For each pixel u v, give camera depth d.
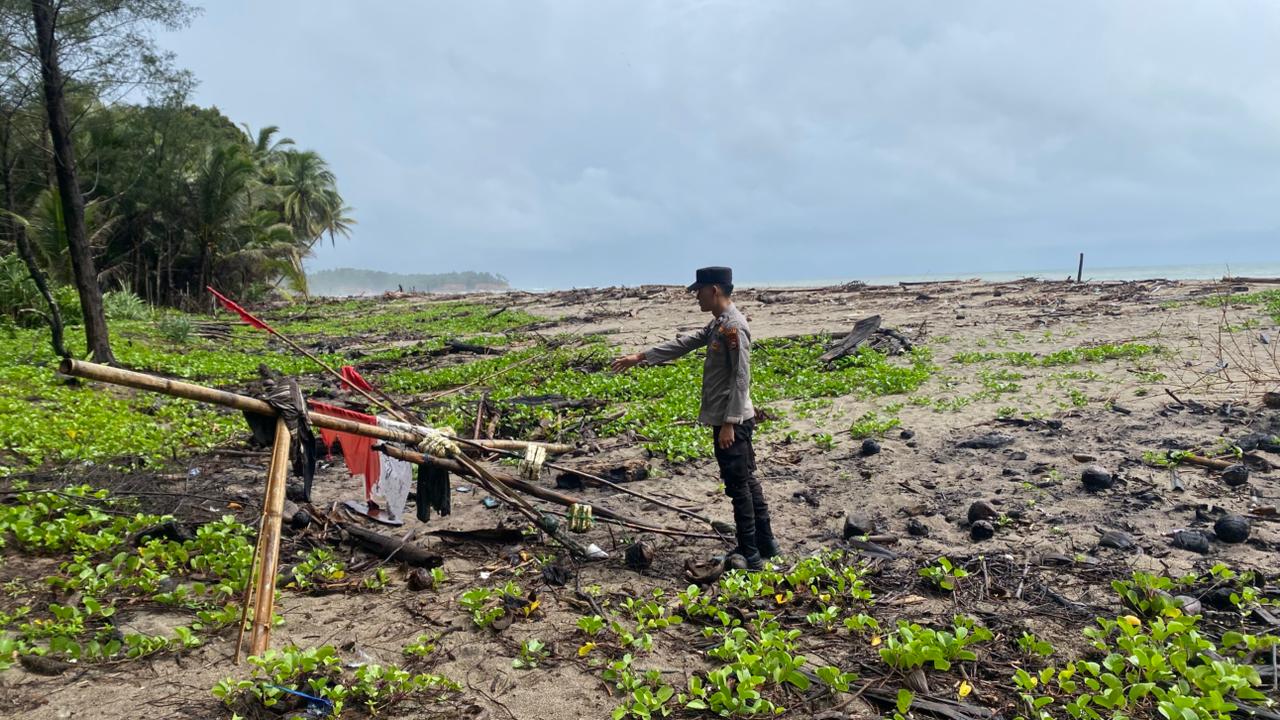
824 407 11.54
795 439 9.73
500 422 11.13
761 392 12.77
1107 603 4.93
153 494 6.87
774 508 7.26
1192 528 6.04
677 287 39.38
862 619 4.57
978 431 9.45
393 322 33.25
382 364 19.59
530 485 6.44
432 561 5.85
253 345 24.19
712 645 4.59
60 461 8.32
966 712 3.83
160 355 18.69
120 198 35.41
